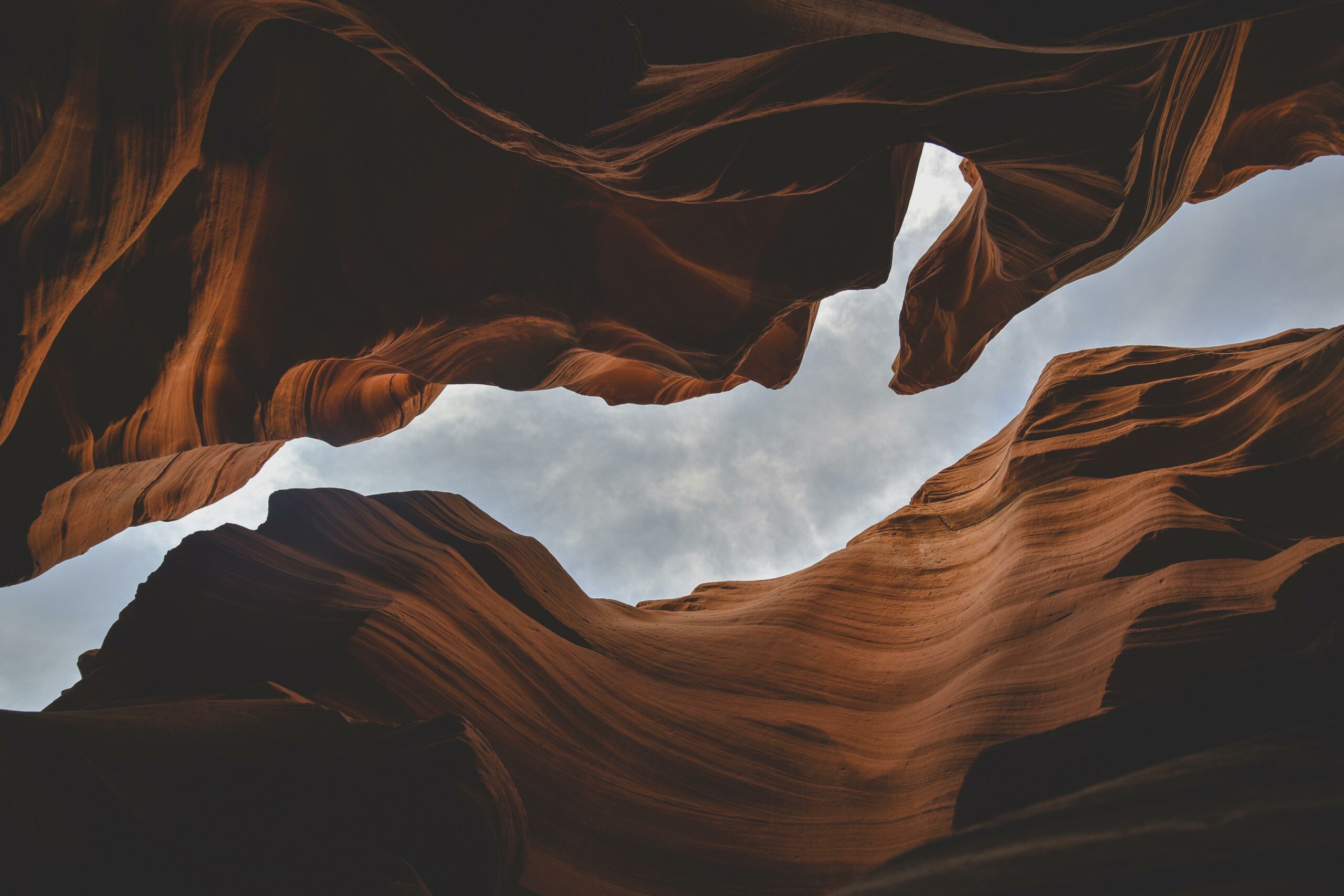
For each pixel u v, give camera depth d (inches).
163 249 379.2
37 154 267.3
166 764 208.7
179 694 358.0
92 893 169.8
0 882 159.8
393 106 416.5
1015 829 84.4
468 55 240.5
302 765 225.3
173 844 189.2
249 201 400.5
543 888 326.0
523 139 303.0
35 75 260.1
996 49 272.5
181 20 295.0
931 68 278.5
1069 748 147.1
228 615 388.8
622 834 383.2
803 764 457.7
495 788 236.7
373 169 428.1
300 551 462.6
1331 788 72.1
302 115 396.5
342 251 435.8
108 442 395.5
